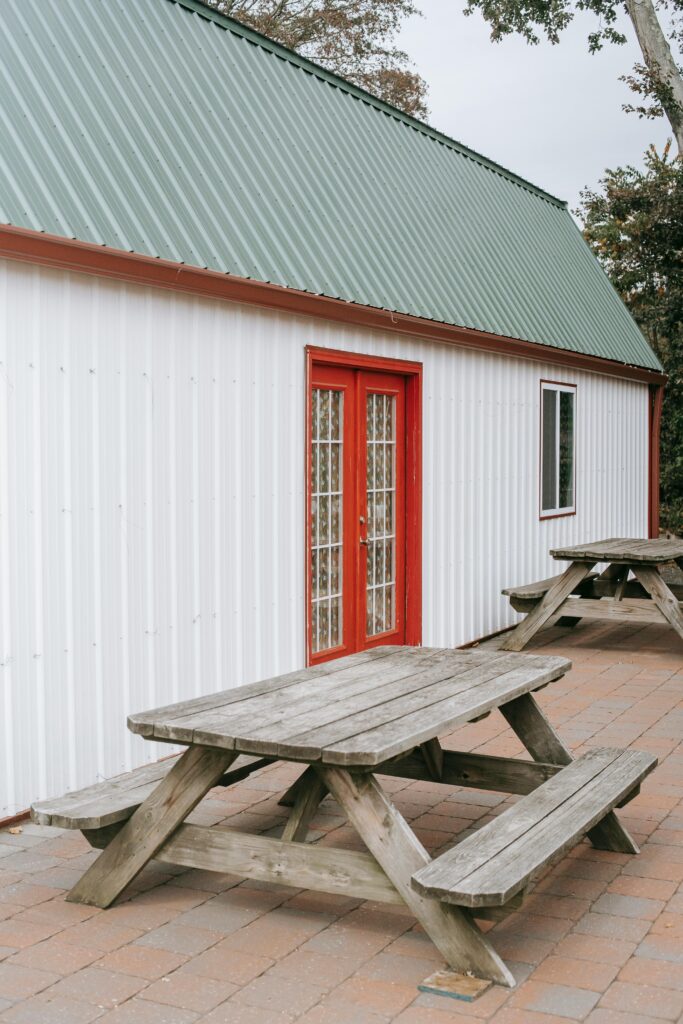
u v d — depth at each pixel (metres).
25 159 5.46
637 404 14.88
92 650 5.58
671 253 19.30
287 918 4.05
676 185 18.91
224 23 8.84
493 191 12.59
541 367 11.47
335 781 3.73
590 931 3.92
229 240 6.70
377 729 3.76
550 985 3.50
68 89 6.31
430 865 3.49
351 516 8.16
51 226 5.21
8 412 5.06
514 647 9.65
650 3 18.69
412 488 8.95
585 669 8.78
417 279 9.02
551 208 14.62
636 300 19.73
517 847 3.64
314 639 7.74
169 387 6.10
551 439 11.87
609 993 3.44
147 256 5.71
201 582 6.38
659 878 4.42
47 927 3.96
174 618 6.17
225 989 3.48
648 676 8.46
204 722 3.88
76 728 5.48
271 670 7.05
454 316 9.24
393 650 5.48
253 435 6.84
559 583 9.46
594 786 4.34
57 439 5.34
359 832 3.69
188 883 4.40
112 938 3.87
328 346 7.62
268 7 27.09
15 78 5.91
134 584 5.86
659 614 9.16
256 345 6.85
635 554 8.97
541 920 4.02
